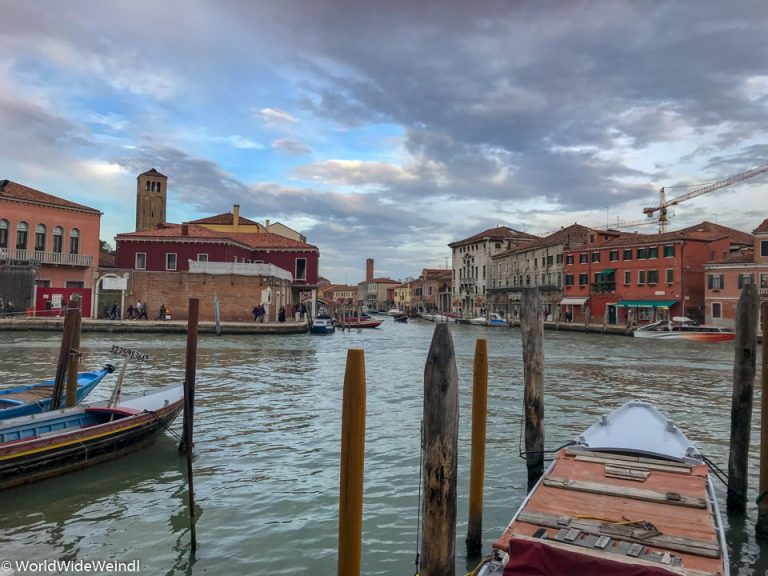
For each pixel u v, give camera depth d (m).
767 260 41.94
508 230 81.56
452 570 4.32
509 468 9.15
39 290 39.50
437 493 4.25
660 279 49.56
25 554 6.04
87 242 44.06
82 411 9.48
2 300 37.91
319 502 7.61
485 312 78.44
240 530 6.74
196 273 40.53
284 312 44.75
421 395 16.03
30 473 7.88
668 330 41.81
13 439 8.42
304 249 52.53
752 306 7.29
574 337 44.91
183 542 6.41
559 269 62.06
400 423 12.29
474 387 6.27
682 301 47.75
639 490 6.20
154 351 26.52
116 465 8.93
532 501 5.99
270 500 7.66
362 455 4.04
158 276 40.62
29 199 40.66
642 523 5.31
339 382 17.86
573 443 8.16
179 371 19.70
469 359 26.91
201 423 11.91
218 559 6.04
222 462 9.24
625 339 42.44
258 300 40.88
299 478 8.55
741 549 6.43
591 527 5.25
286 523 6.95
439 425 4.26
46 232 41.78
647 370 23.11
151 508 7.33
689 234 50.41
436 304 103.94
